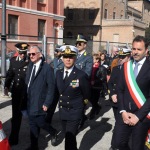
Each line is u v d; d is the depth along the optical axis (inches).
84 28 1809.8
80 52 253.6
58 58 280.1
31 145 193.0
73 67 168.2
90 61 251.1
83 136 237.5
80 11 1813.5
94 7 1781.5
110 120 289.3
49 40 644.1
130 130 144.0
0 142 118.2
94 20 1787.6
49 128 205.5
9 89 213.9
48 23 1086.4
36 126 190.1
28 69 190.1
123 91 148.1
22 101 194.2
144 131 140.3
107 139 231.8
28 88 187.3
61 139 227.1
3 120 273.3
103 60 386.3
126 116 140.0
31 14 1001.5
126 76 143.9
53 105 231.9
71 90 164.4
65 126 170.6
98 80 299.3
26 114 194.7
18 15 946.7
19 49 205.8
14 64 207.3
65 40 590.6
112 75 206.7
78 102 166.4
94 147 213.9
